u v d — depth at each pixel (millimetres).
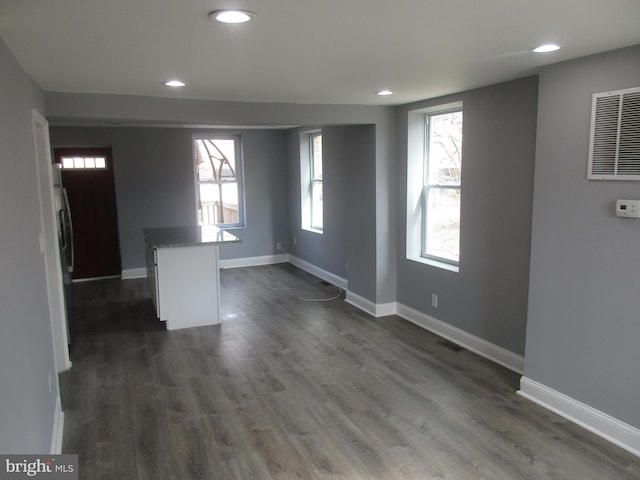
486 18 2068
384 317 5414
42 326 2766
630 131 2680
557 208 3129
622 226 2770
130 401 3557
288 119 4605
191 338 4855
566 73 2982
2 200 1831
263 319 5426
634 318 2758
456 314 4570
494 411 3326
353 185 5609
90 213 7328
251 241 8328
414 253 5215
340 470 2709
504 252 3939
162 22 2033
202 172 8000
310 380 3869
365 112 4965
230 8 1872
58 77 3162
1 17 1896
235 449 2930
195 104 4223
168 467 2760
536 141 3217
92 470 2732
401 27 2178
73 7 1815
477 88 4000
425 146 5047
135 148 7297
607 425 2957
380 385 3758
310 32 2227
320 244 7289
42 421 2461
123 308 5930
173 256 5035
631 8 1961
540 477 2625
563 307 3158
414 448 2914
